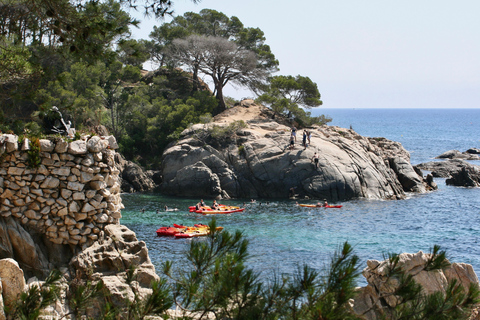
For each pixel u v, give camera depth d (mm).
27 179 11484
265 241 27781
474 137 138500
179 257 23359
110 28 9055
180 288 6449
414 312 6242
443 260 6766
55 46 9984
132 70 65688
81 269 11219
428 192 49562
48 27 9383
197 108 61406
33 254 11297
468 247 27578
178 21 70625
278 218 35312
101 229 12312
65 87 49500
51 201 11727
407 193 48875
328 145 48938
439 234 30750
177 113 57156
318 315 5602
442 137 137625
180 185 48094
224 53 61781
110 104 59562
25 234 11336
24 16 9641
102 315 6863
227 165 48656
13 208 11445
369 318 8234
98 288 6996
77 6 9117
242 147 49625
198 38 61656
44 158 11695
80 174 11953
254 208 39938
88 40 9305
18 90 10391
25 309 6051
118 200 13180
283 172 46531
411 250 26500
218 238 6469
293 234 29812
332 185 45000
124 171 52000
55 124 12289
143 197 46469
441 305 6121
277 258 23906
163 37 71500
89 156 12125
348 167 46281
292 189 45562
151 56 73688
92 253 11500
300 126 63156
